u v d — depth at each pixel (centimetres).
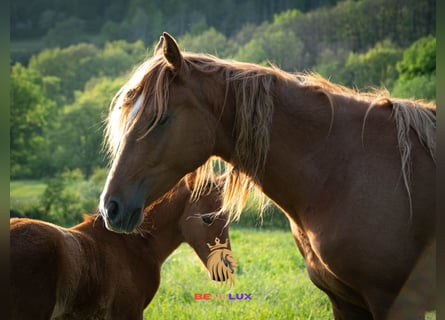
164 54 460
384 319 455
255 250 1354
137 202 457
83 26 7075
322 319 814
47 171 4738
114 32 6625
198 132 471
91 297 643
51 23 7219
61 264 598
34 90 5122
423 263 452
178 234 752
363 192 455
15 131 4912
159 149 461
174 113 465
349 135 473
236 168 491
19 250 570
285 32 5284
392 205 450
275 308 865
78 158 4647
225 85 479
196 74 477
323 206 466
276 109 478
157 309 878
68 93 5847
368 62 4584
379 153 464
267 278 1060
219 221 741
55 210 2844
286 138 476
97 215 694
